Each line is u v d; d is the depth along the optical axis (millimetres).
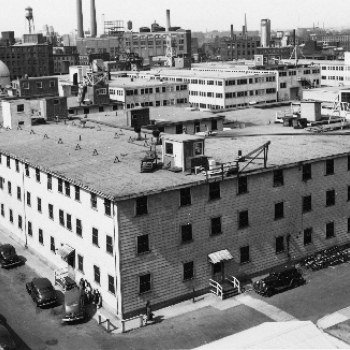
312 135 82250
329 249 69375
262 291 59656
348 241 71500
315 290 60688
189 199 58656
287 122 93062
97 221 58219
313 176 67375
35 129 92625
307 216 67375
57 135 86188
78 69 175125
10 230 79875
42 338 52594
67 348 50812
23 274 66875
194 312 56938
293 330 43906
